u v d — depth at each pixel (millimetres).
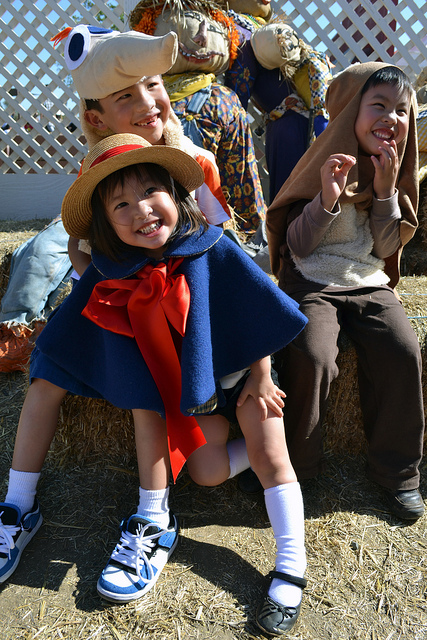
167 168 1736
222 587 1695
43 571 1748
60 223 2881
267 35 3334
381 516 2021
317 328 1971
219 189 2180
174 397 1754
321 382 1925
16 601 1643
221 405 1818
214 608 1620
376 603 1675
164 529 1757
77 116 4930
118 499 2051
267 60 3404
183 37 3129
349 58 4539
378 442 2055
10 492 1874
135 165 1647
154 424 1790
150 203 1622
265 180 4723
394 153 2021
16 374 2842
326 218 1999
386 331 1997
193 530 1922
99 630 1549
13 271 2939
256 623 1568
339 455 2297
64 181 5129
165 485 1791
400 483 2020
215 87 3281
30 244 2867
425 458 2318
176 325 1673
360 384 2143
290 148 3682
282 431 1798
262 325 1759
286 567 1657
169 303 1673
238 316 1775
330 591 1708
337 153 2139
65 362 1854
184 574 1736
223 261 1776
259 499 2070
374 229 2164
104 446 2223
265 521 1972
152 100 1916
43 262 2752
